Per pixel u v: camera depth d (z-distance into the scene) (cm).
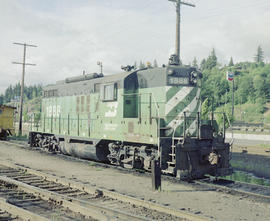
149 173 1145
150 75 1187
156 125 1045
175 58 1198
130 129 1165
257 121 8294
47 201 746
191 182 1022
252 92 10888
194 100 1163
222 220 630
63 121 1642
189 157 1009
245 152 1975
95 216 619
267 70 12631
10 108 2717
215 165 1057
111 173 1146
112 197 788
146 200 732
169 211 662
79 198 780
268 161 1653
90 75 1508
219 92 10588
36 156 1600
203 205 743
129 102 1235
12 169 1174
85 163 1397
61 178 951
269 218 654
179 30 2014
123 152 1213
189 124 1141
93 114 1398
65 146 1588
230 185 1023
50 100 1802
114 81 1268
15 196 785
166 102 1112
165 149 1027
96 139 1366
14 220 605
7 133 2662
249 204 762
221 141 1098
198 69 1189
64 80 1753
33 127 1962
